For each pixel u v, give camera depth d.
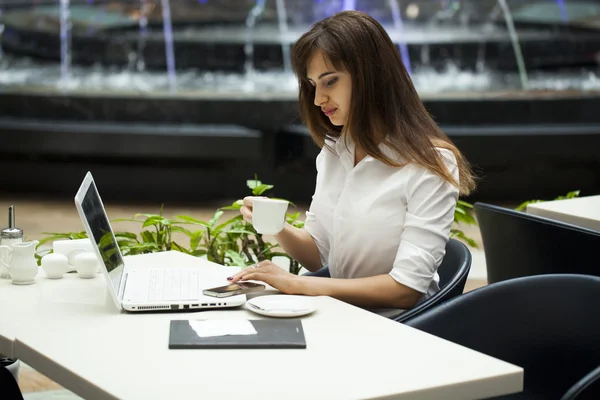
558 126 7.32
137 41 8.34
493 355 2.04
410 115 2.29
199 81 8.27
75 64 8.34
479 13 8.35
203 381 1.52
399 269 2.21
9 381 1.91
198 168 7.37
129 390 1.48
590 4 8.27
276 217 2.14
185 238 5.98
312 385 1.50
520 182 7.34
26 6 8.30
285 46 8.38
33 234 6.04
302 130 7.20
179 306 1.96
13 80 8.12
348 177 2.38
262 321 1.85
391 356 1.65
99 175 7.48
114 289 1.96
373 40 2.24
